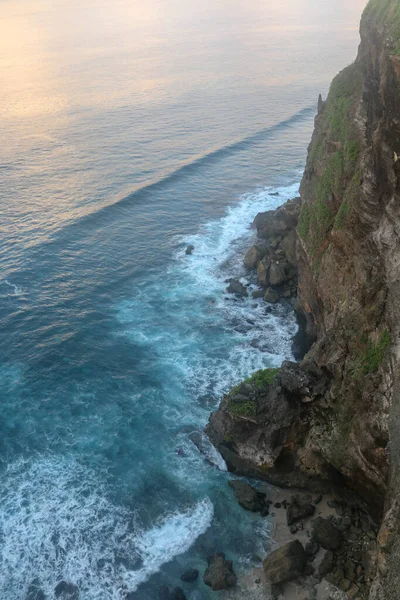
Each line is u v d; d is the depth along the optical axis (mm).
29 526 27250
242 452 29016
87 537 26734
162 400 35406
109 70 126000
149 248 54312
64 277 49531
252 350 39469
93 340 41344
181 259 52156
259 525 26562
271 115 92875
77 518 27688
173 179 69312
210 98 102188
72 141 82188
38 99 104250
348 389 24641
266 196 65000
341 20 186625
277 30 173000
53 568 25406
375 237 24359
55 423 33781
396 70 23594
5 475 30047
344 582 22656
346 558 23766
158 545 26266
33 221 58594
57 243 54656
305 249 37125
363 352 24000
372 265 24844
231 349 39750
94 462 30969
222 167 73438
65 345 40719
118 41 165875
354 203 26281
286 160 75812
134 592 24297
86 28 197875
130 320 43781
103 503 28484
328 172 33625
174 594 23797
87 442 32375
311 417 27734
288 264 46250
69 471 30375
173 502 28375
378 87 28828
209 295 46406
